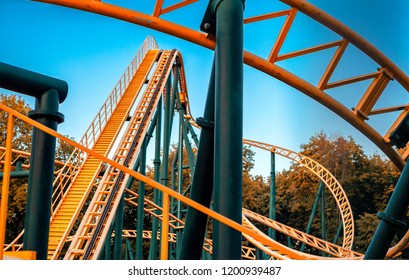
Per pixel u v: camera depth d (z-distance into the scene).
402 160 12.71
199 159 7.88
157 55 25.59
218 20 6.80
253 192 55.69
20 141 38.03
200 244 7.94
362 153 57.66
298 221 53.75
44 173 5.65
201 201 7.90
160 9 9.51
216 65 6.66
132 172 4.22
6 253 4.70
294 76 10.85
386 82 11.69
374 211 53.97
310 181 54.88
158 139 19.78
